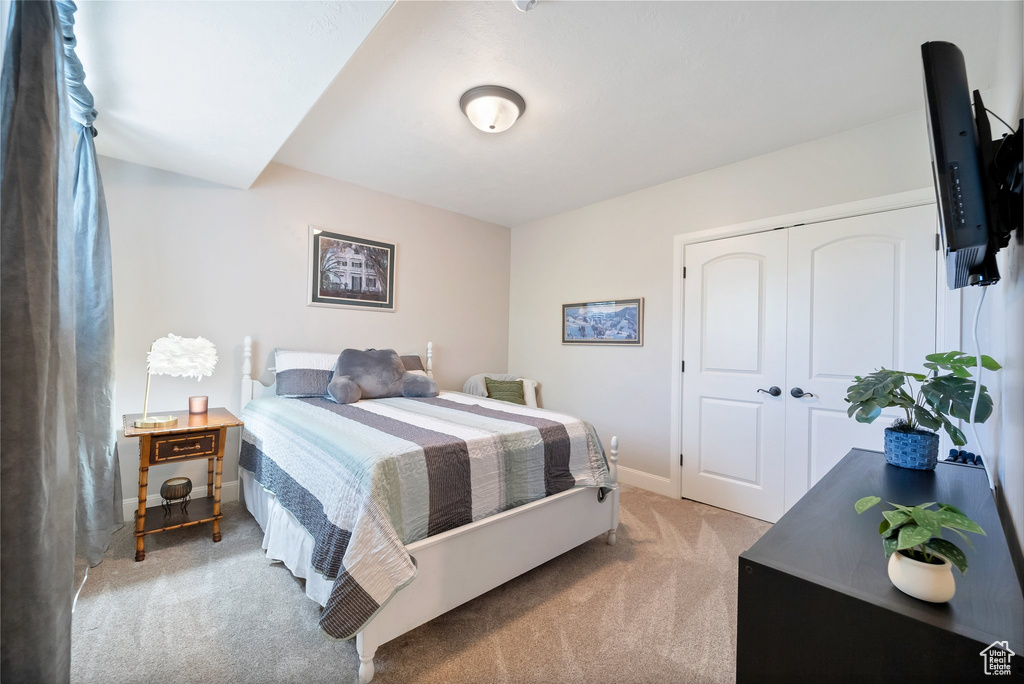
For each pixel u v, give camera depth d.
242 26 1.38
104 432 1.97
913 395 2.11
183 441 2.11
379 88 2.04
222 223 2.76
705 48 1.74
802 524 0.95
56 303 1.06
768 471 2.63
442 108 2.21
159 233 2.54
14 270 0.92
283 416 2.22
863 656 0.66
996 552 0.84
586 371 3.67
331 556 1.36
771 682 0.74
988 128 0.89
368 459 1.47
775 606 0.74
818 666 0.70
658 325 3.18
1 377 0.88
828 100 2.09
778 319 2.60
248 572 1.92
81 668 1.34
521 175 3.06
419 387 2.95
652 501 2.96
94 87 1.70
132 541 2.19
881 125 2.26
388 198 3.50
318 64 1.57
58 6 1.21
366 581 1.26
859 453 1.65
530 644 1.51
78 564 1.92
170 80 1.66
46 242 0.98
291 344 3.04
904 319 2.18
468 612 1.69
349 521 1.38
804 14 1.55
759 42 1.70
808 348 2.48
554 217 3.99
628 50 1.75
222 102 1.82
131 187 2.44
